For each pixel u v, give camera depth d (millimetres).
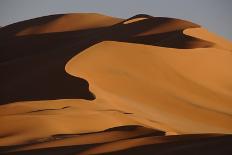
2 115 53750
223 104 82500
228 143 26531
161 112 73062
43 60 100062
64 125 47219
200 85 87375
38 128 45688
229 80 92188
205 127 69688
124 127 42875
